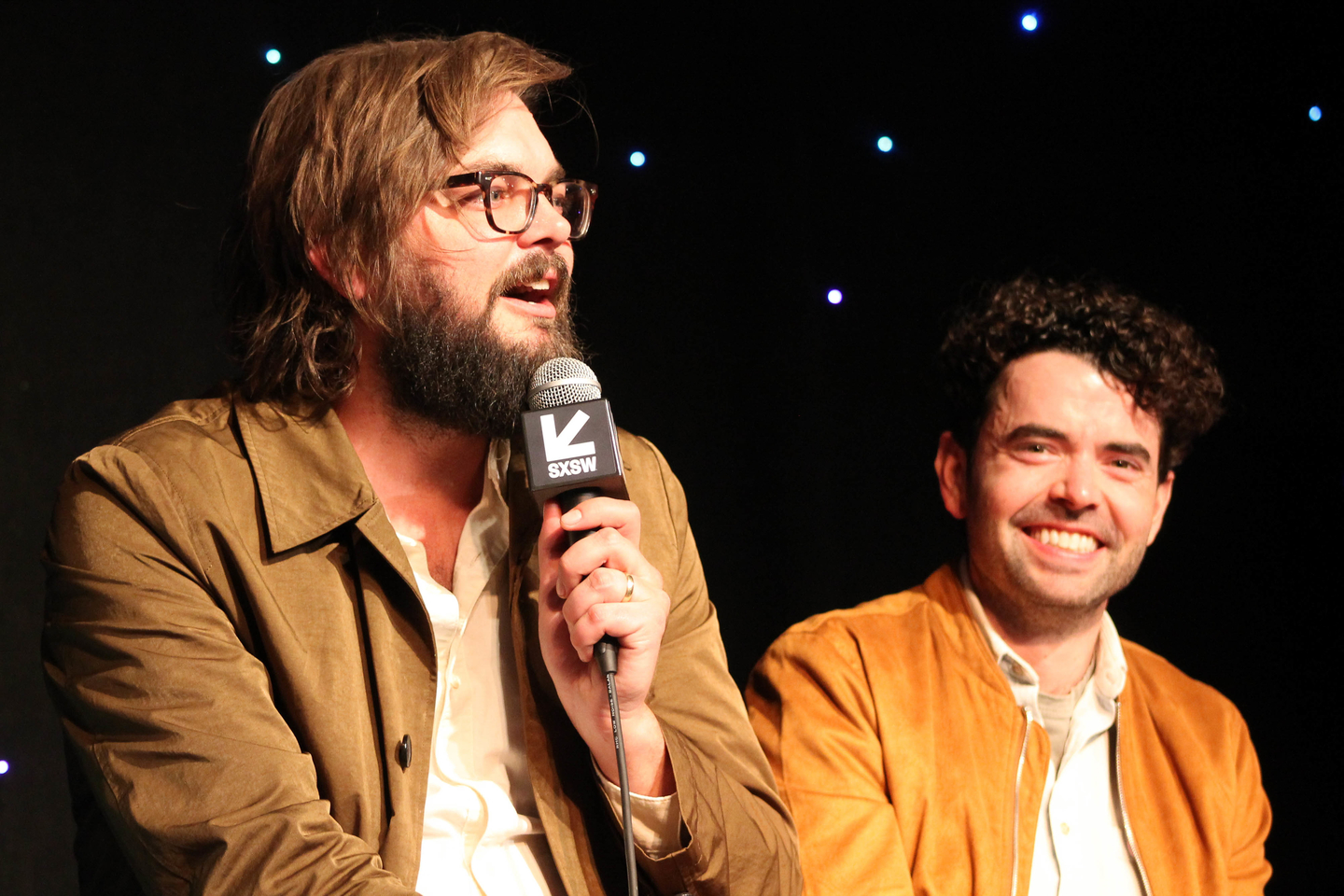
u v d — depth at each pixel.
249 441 1.32
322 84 1.46
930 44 3.00
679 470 2.89
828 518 2.94
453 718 1.35
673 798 1.28
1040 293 2.06
